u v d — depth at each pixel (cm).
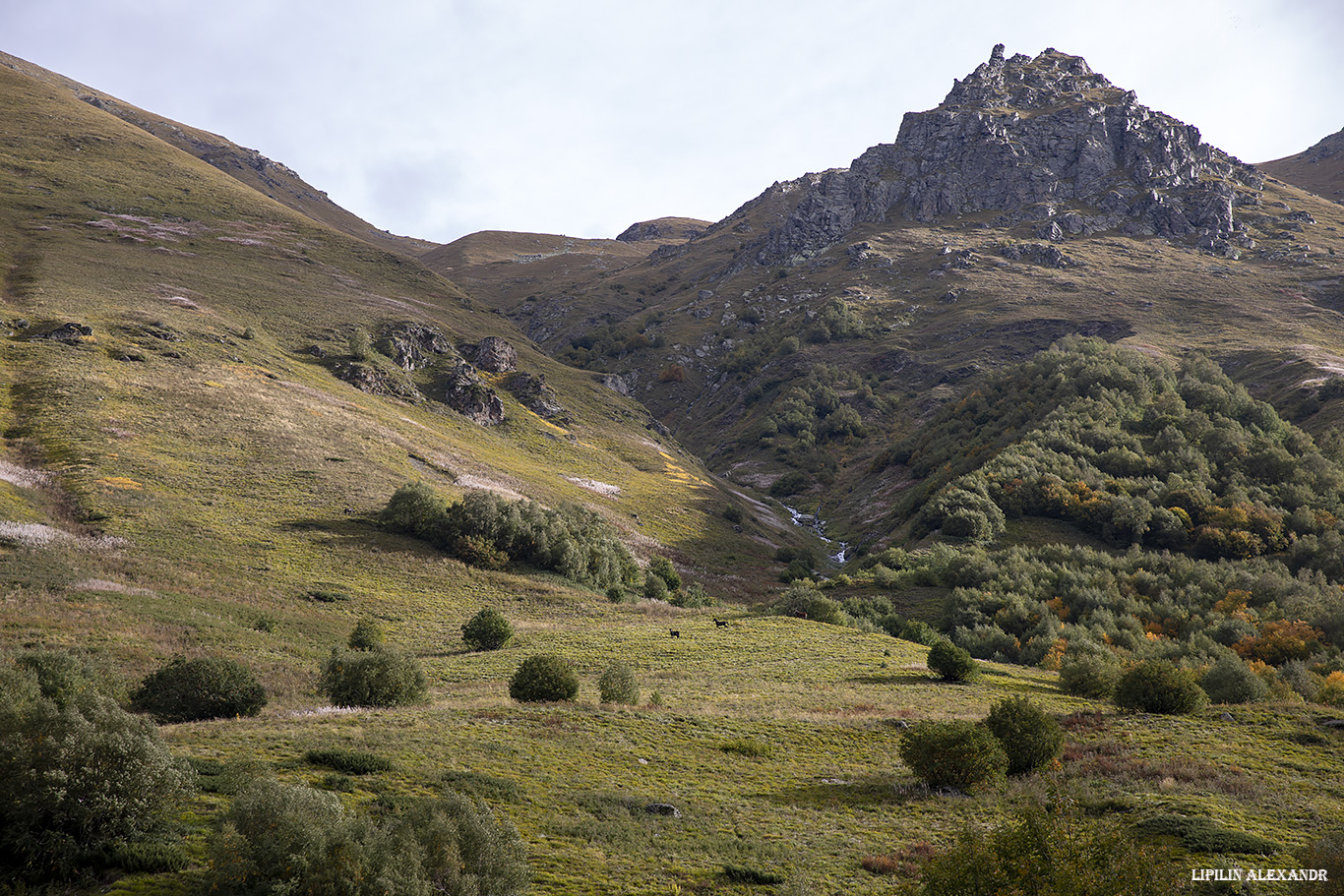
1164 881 1100
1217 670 3456
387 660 2723
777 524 11462
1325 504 7938
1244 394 10681
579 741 2266
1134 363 11544
